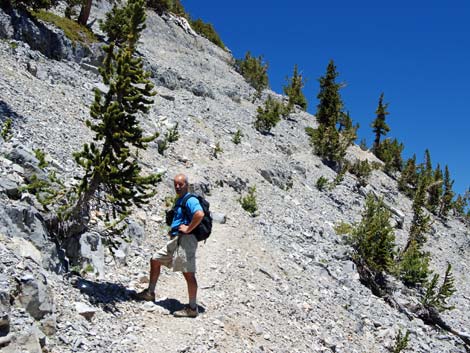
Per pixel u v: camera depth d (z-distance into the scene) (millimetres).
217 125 29766
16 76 17359
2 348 5551
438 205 51938
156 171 17312
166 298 9469
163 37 44656
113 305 8203
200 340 8023
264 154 29344
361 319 14766
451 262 36938
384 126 60469
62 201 9570
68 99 18859
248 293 11281
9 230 7742
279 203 22484
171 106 27641
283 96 56094
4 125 12141
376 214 22375
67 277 8391
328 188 31969
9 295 6219
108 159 8398
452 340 19000
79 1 27891
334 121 44375
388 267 21031
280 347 9484
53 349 6312
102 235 10320
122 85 8430
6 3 20953
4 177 9070
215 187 19516
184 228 8484
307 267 16406
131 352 7031
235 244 14234
